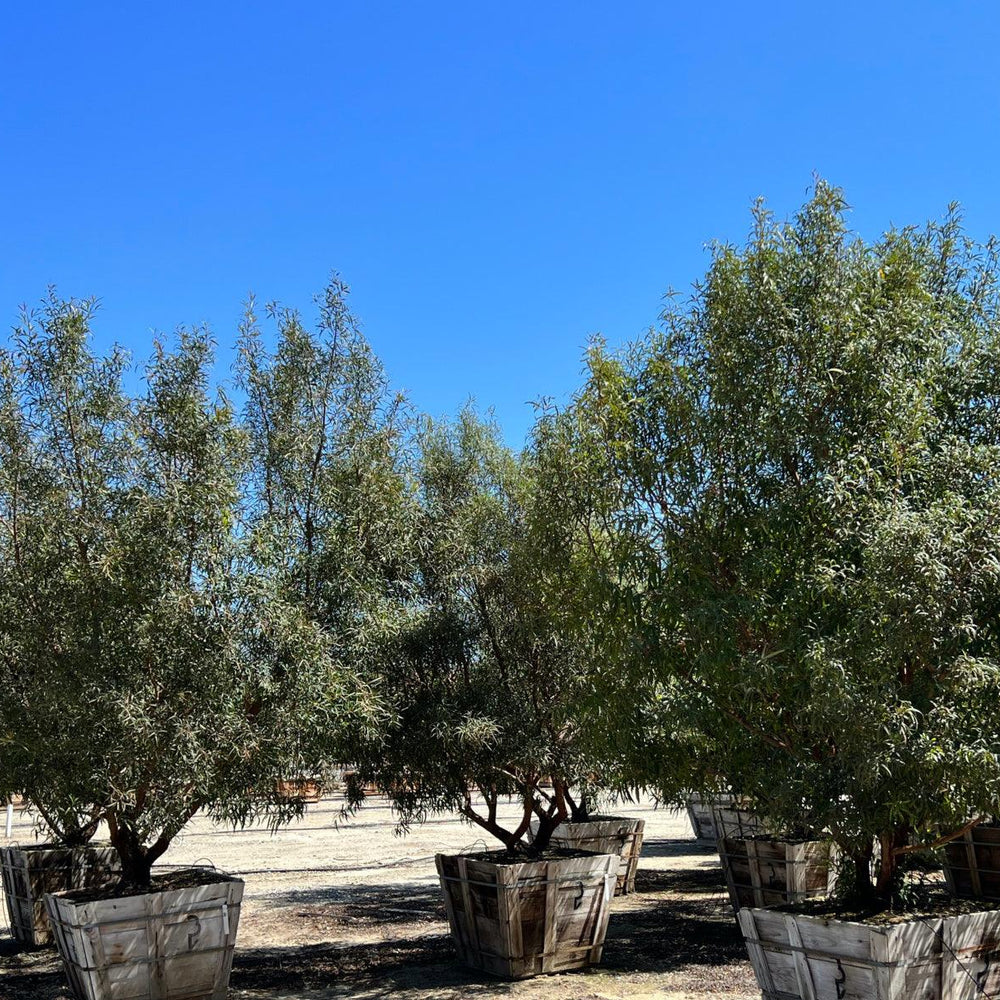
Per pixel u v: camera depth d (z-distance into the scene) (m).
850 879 6.91
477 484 10.41
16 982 8.89
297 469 8.91
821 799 6.06
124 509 7.91
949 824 6.14
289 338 9.31
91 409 8.27
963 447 6.28
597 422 7.30
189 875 8.73
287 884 14.80
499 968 8.70
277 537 8.34
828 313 6.40
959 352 6.89
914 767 5.48
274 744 7.75
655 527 6.98
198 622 7.66
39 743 7.67
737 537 6.59
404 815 9.71
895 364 6.34
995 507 5.52
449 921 9.44
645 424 7.10
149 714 7.44
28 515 8.06
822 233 6.66
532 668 9.64
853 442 6.41
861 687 5.54
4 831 19.95
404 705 9.19
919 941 6.02
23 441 8.30
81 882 10.72
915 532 5.45
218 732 7.51
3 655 8.14
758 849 10.85
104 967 7.29
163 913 7.52
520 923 8.62
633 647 6.75
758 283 6.60
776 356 6.51
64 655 7.76
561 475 7.78
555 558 7.83
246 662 7.78
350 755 9.16
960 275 7.25
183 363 8.35
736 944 9.94
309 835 21.36
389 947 10.26
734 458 6.67
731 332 6.65
